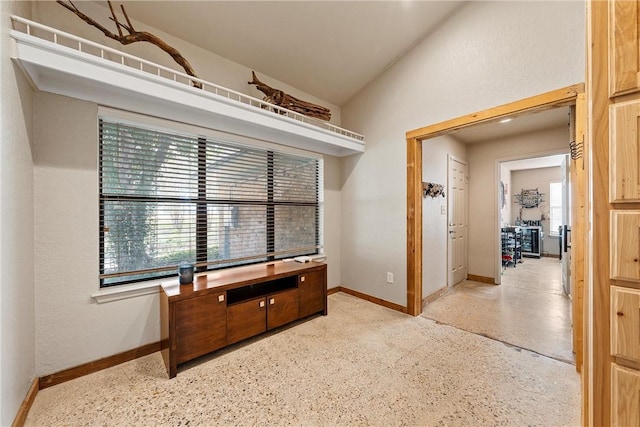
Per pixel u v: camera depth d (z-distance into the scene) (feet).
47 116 5.77
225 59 9.11
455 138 13.93
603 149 2.48
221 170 8.87
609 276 2.46
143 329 7.04
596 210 2.52
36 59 4.77
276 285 9.17
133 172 7.13
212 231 8.68
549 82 6.75
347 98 12.32
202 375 6.20
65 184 6.00
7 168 4.28
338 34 8.73
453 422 4.79
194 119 7.65
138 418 4.91
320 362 6.70
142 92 6.04
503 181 24.22
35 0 5.74
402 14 8.28
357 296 11.94
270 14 7.66
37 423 4.78
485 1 7.86
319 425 4.74
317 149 11.51
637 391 2.32
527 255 23.59
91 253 6.34
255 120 8.14
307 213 11.74
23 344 4.95
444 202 12.78
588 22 2.64
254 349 7.36
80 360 6.15
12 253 4.48
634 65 2.29
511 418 4.86
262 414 5.01
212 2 7.06
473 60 8.13
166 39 7.86
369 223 11.43
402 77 10.06
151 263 7.44
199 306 6.59
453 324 8.95
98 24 6.07
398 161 10.28
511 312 10.02
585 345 3.41
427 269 11.22
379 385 5.80
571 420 4.78
